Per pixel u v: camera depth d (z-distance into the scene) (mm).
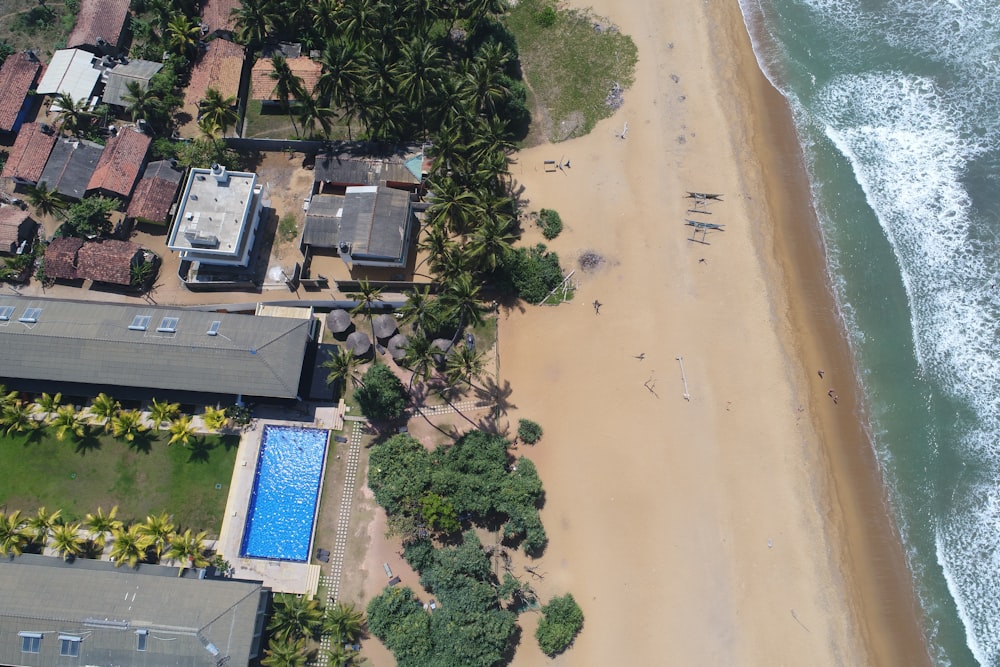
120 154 70125
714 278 68812
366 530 60312
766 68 77938
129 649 52844
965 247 69625
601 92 76188
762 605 59500
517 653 58031
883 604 60000
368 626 57531
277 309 65750
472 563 56219
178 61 75438
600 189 72125
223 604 54188
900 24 79500
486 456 60219
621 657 58062
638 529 61031
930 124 74875
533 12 79875
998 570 60125
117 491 61594
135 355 60469
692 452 63188
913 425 64500
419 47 64438
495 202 62156
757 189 72438
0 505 61250
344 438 62875
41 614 53219
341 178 69938
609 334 66750
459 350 65812
